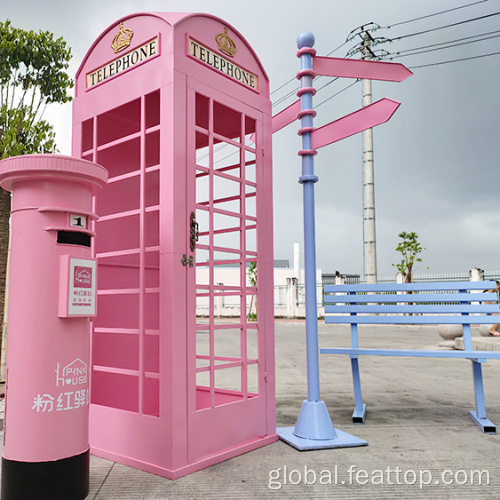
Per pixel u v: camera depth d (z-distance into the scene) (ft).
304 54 12.59
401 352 13.65
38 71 19.95
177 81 10.06
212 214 10.88
